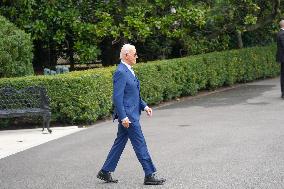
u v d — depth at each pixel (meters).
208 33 22.73
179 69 18.39
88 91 13.88
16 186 8.30
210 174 8.42
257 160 9.17
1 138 12.65
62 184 8.28
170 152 10.11
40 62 22.16
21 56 16.14
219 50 23.12
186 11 19.91
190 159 9.47
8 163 9.91
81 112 13.95
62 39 19.38
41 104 13.51
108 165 8.20
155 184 7.99
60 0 19.42
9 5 19.39
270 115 14.06
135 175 8.62
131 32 19.69
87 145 11.21
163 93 17.78
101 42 21.75
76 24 19.17
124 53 8.09
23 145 11.62
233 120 13.52
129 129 8.00
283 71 17.23
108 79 14.80
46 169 9.28
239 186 7.70
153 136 11.84
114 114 8.16
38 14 19.25
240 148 10.20
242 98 18.05
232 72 21.95
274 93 18.98
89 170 9.07
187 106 16.73
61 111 14.00
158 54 22.06
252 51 23.69
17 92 13.62
